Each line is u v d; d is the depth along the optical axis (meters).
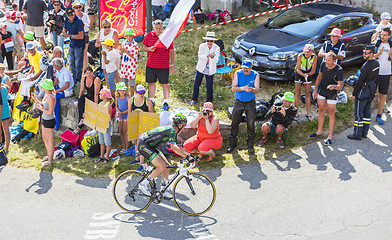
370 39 11.06
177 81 10.84
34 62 9.78
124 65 9.29
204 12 16.45
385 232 6.01
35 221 6.56
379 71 8.80
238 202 6.89
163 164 6.61
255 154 8.34
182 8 8.95
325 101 8.38
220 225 6.35
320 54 8.91
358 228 6.13
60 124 9.71
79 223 6.50
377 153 8.07
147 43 9.00
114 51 8.98
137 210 6.79
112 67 9.03
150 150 6.57
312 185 7.24
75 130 9.12
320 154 8.16
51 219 6.61
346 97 9.73
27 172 8.11
